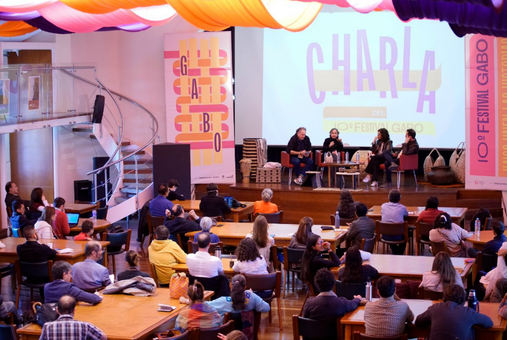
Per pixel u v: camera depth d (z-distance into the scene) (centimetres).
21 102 1197
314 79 1467
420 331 533
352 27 1440
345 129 1464
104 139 1397
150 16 1018
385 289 520
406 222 935
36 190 1038
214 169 1362
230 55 1352
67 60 1485
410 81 1426
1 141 1215
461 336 493
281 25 841
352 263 650
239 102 1511
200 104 1359
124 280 631
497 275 640
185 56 1355
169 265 752
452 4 627
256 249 719
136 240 1210
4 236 1214
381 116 1445
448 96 1413
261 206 1032
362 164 1349
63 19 999
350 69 1450
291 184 1342
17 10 891
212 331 534
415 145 1254
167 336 538
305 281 735
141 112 1468
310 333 566
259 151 1406
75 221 1013
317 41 1459
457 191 1242
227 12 787
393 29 1423
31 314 638
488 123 1201
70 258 796
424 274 630
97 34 1469
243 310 598
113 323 541
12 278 885
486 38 1186
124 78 1469
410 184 1321
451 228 837
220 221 1003
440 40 1405
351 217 978
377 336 517
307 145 1332
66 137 1493
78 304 594
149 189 1327
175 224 903
